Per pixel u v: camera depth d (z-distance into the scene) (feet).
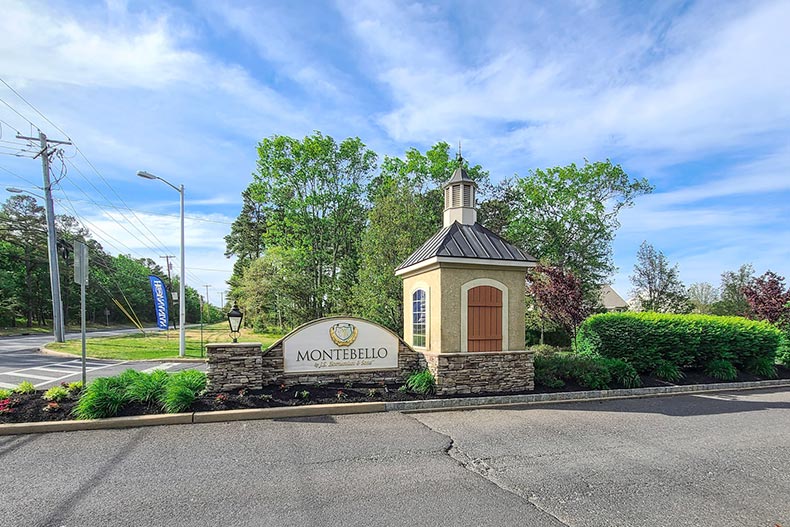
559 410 28.53
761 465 18.89
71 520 13.35
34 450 19.48
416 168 79.30
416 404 27.86
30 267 147.95
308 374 29.96
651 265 81.87
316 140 89.15
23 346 74.64
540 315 55.93
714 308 88.53
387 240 60.13
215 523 13.26
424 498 15.17
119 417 23.25
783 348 47.83
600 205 95.30
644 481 16.98
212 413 24.26
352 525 13.24
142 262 265.95
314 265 91.40
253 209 163.63
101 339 85.51
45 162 73.67
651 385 35.76
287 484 16.19
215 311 302.66
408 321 36.94
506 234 92.07
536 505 14.76
